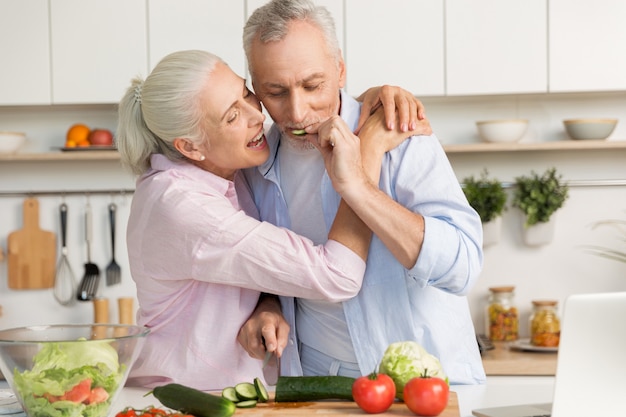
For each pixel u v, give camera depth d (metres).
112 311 4.18
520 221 4.12
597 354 1.44
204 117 1.98
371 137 2.05
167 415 1.61
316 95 1.97
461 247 1.96
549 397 1.94
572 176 4.11
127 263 4.19
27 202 4.19
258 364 2.19
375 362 2.10
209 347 2.10
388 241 1.93
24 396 1.62
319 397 1.79
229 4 3.84
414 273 1.96
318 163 2.14
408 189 2.03
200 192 2.00
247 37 1.99
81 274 4.20
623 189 4.10
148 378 2.19
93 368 1.62
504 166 4.12
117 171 4.20
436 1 3.79
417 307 2.10
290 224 2.21
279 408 1.75
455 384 2.13
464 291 2.02
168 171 2.05
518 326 4.07
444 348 2.11
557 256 4.12
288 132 2.04
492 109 4.10
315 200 2.16
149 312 2.17
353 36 3.80
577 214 4.12
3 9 3.86
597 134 3.83
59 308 4.20
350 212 2.00
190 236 1.98
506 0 3.78
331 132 1.89
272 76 1.94
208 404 1.67
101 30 3.86
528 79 3.79
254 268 1.97
